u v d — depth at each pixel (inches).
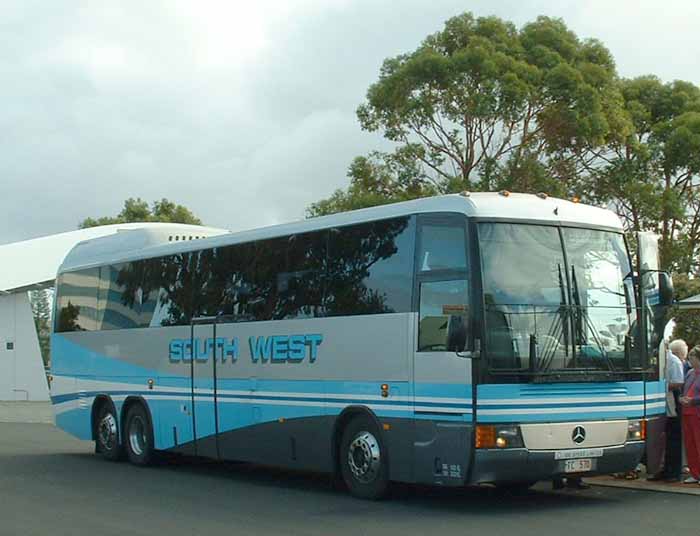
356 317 547.8
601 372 501.0
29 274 1797.5
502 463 470.6
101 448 806.5
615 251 529.3
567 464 487.2
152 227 771.4
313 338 578.2
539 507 510.9
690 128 1621.6
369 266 544.1
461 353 478.6
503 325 480.7
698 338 1134.4
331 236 575.5
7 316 1843.0
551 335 491.8
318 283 580.1
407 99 1365.7
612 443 503.2
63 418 855.7
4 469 743.1
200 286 690.8
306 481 657.0
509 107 1317.7
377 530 448.5
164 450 723.4
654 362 530.6
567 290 503.5
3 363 1836.9
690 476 593.6
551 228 509.7
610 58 1478.8
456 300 488.4
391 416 519.5
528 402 479.2
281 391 602.2
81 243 871.7
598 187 1540.4
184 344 699.4
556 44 1441.9
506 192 513.7
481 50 1328.7
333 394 560.7
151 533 453.4
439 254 502.3
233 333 650.2
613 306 518.0
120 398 778.2
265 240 631.2
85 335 828.6
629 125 1462.8
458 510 503.8
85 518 500.7
